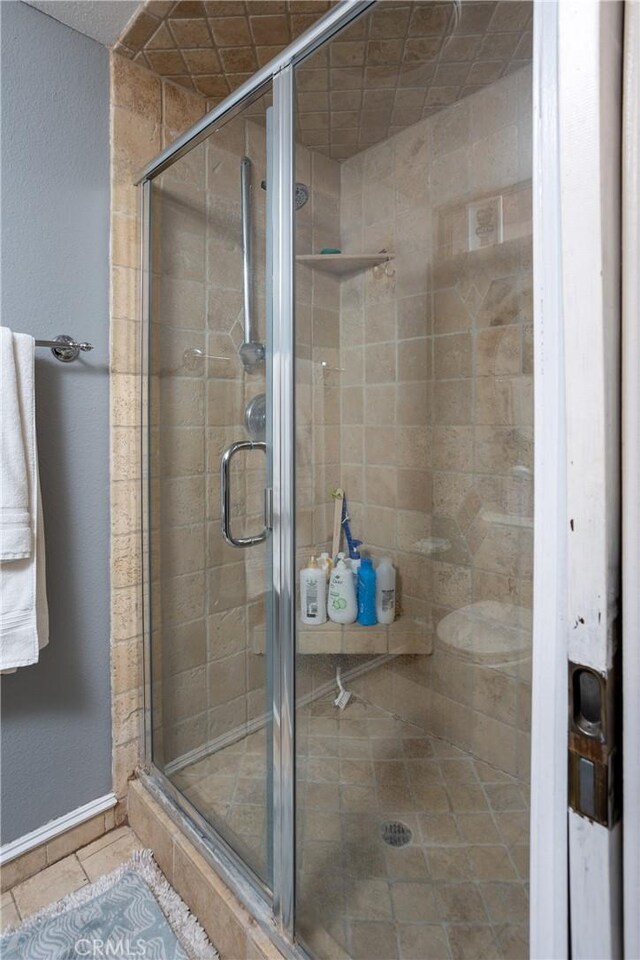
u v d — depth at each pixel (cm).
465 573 124
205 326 131
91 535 142
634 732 33
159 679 147
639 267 32
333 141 123
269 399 114
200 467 135
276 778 109
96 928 115
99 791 144
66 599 137
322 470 125
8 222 123
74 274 134
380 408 140
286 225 109
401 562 137
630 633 33
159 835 133
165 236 139
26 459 117
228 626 126
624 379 33
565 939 38
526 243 108
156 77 148
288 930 101
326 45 106
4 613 113
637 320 32
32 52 125
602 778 34
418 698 126
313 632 119
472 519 123
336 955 99
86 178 136
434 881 106
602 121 32
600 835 34
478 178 119
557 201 42
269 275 113
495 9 98
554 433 40
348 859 114
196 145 127
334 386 127
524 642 108
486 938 96
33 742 132
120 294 143
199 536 135
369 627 131
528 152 105
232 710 126
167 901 122
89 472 140
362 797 120
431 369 134
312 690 118
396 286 140
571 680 36
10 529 112
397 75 116
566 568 38
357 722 126
